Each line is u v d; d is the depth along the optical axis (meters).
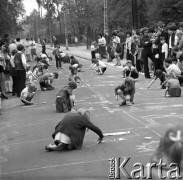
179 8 33.50
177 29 19.23
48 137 9.34
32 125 10.75
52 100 14.69
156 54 18.22
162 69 18.25
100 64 22.12
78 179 6.30
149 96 14.00
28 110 13.05
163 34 18.44
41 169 7.01
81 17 61.72
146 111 11.43
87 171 6.65
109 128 9.70
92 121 10.57
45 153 8.01
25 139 9.33
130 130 9.39
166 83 14.02
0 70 15.73
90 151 7.84
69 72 24.52
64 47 59.69
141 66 21.17
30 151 8.27
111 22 45.62
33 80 19.20
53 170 6.88
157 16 34.34
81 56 37.97
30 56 33.88
